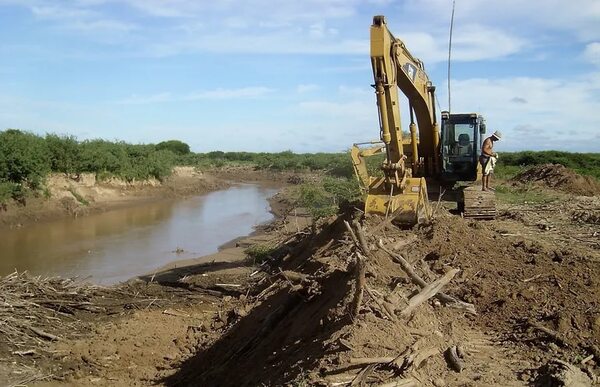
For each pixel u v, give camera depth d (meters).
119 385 9.94
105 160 40.25
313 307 9.44
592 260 10.59
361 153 14.93
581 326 7.91
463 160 15.43
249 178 65.94
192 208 37.84
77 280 17.19
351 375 6.19
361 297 7.43
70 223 29.64
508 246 11.33
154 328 12.34
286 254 16.39
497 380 6.50
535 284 9.38
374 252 9.90
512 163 46.47
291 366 7.26
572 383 6.32
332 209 21.44
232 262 18.14
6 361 10.49
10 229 27.06
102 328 12.34
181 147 91.81
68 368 10.58
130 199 40.38
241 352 9.88
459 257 10.63
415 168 15.24
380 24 11.13
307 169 63.84
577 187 24.97
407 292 8.62
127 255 21.62
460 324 8.21
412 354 6.44
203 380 9.48
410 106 14.50
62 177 34.97
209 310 13.52
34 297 13.11
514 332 7.95
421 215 12.73
